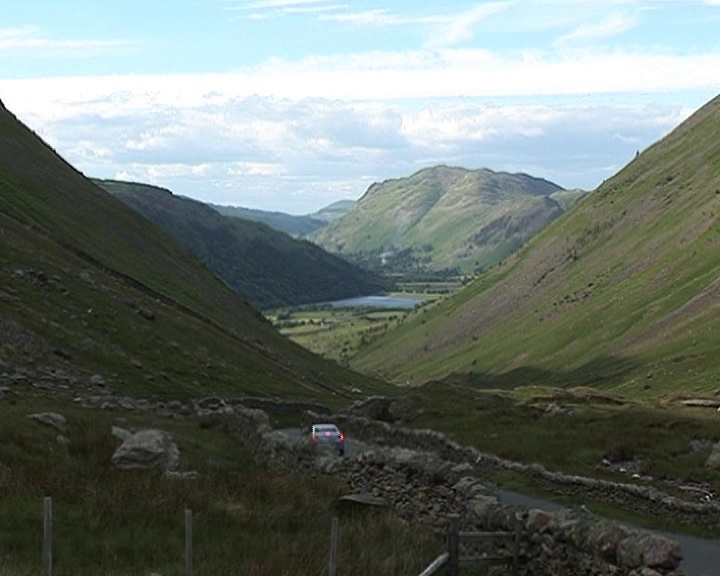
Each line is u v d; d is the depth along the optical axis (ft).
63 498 81.15
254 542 72.84
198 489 88.94
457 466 91.66
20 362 175.94
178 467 103.60
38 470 88.12
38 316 208.33
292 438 134.21
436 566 60.34
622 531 57.16
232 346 300.20
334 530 63.26
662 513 102.68
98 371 199.11
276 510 84.38
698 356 442.09
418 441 155.33
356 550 70.28
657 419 189.57
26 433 104.94
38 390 156.35
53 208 363.97
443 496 85.81
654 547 54.13
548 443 160.15
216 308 397.19
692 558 84.07
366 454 103.71
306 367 395.75
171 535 72.84
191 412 180.45
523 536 62.75
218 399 204.03
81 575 60.08
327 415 206.28
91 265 298.97
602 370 520.83
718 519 99.09
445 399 218.79
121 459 101.09
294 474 105.09
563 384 536.01
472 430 188.65
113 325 236.02
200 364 249.55
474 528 70.85
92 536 70.13
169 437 110.11
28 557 62.95
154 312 273.54
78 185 443.73
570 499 111.34
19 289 219.82
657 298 619.67
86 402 157.07
